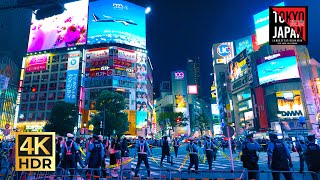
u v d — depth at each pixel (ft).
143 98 266.98
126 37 283.38
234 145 89.51
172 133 305.73
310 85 174.81
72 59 271.49
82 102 251.39
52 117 183.62
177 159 65.57
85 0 295.48
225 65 321.52
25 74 282.97
